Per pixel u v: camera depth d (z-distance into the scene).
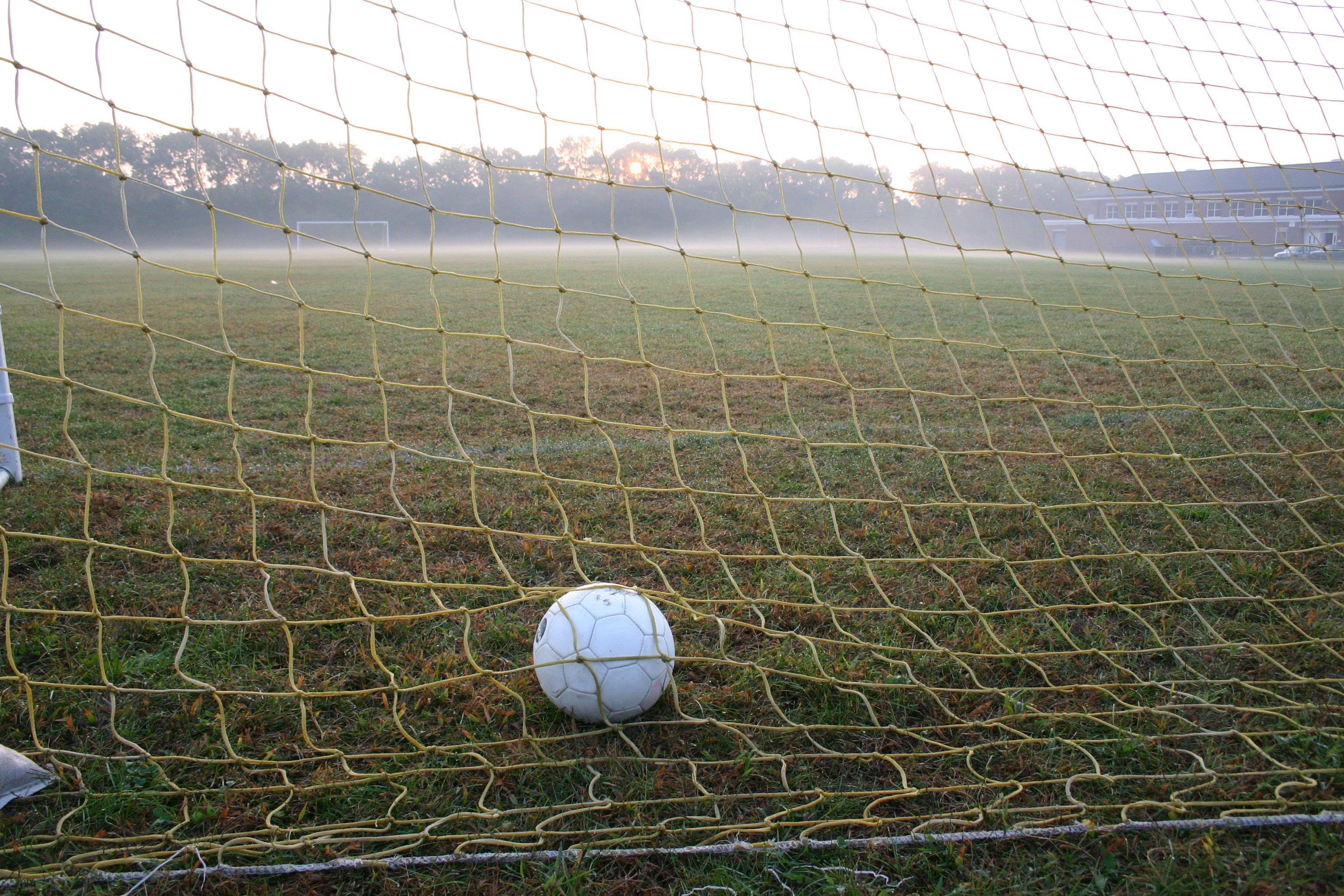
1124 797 2.11
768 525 3.73
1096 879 1.82
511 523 3.73
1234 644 2.74
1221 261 24.31
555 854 1.88
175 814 2.03
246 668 2.59
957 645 2.79
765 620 2.93
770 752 2.29
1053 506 3.34
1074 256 26.47
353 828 1.97
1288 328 3.99
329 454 4.86
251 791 2.07
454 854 1.89
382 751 2.25
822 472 4.50
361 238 2.58
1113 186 3.75
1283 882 1.80
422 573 3.24
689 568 3.31
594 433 5.39
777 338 9.39
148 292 15.89
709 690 2.55
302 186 39.97
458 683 2.53
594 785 2.14
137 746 2.07
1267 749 2.29
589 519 3.78
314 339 9.27
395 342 9.07
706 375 2.97
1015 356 8.23
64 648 2.65
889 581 3.20
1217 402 6.17
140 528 3.59
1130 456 4.70
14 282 18.05
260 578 3.18
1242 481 4.32
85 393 6.19
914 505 3.14
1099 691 2.56
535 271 22.17
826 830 1.99
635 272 21.67
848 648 2.78
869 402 6.35
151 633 2.77
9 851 1.87
